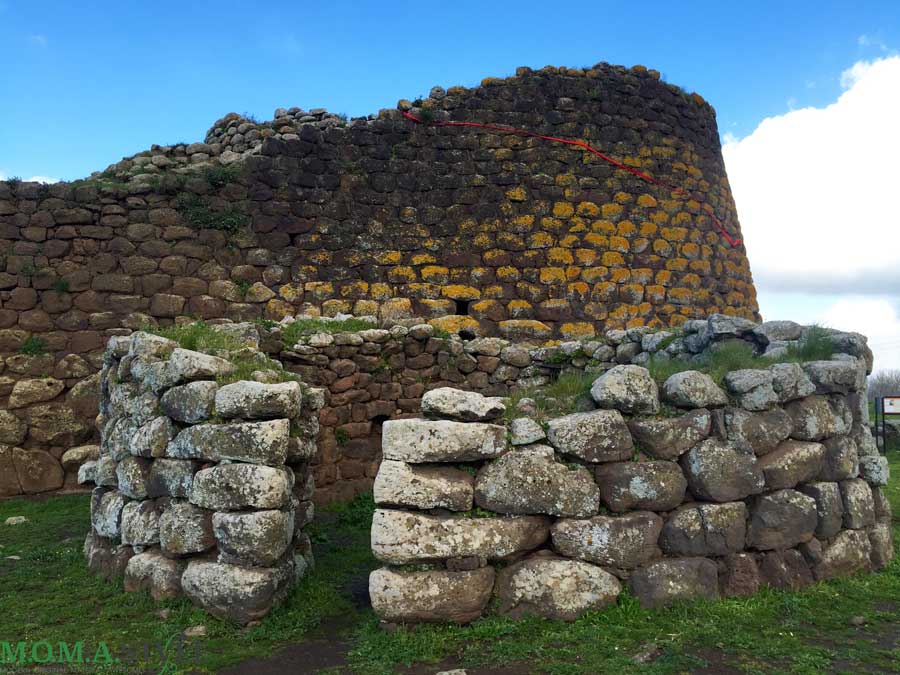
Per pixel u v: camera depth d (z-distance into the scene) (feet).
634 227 38.14
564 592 14.42
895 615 14.66
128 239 33.86
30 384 31.58
